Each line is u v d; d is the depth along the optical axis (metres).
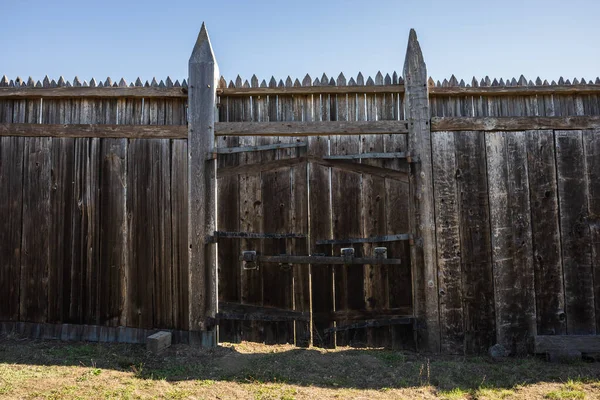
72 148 5.26
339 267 5.11
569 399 3.71
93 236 5.17
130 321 5.09
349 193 5.14
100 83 5.34
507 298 4.96
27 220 5.23
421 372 4.29
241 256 5.12
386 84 5.24
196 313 5.02
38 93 5.24
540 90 5.12
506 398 3.75
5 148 5.30
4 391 3.66
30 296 5.19
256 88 5.22
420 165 5.07
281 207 5.15
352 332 5.07
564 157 5.08
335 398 3.72
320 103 5.26
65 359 4.50
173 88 5.23
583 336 4.80
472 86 5.15
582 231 5.01
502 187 5.05
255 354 4.73
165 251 5.11
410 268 5.05
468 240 5.01
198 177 5.12
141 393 3.74
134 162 5.22
